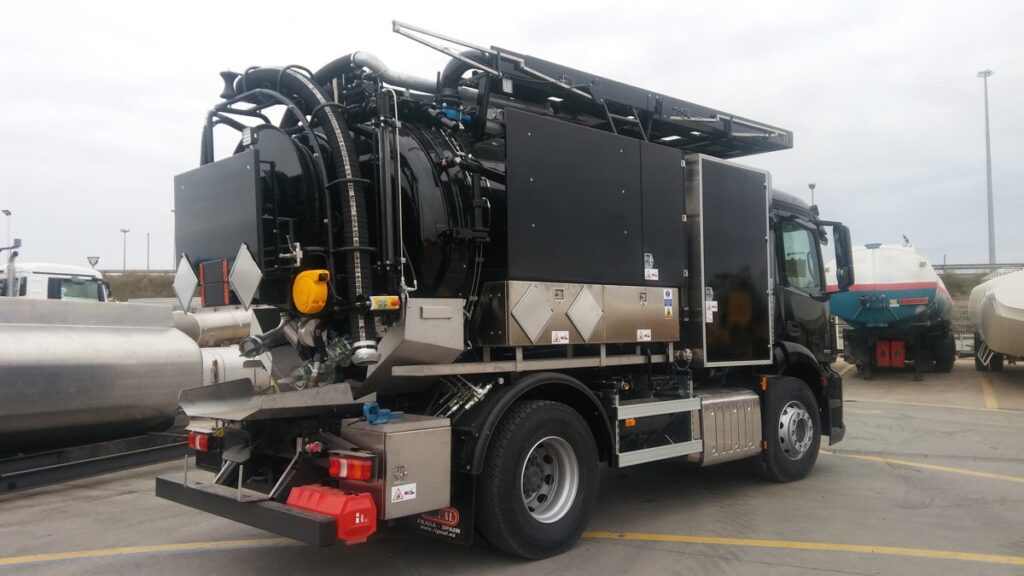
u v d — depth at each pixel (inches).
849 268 313.6
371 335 173.3
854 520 230.1
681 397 243.8
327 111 181.5
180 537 217.0
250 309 194.1
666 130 274.8
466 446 175.8
